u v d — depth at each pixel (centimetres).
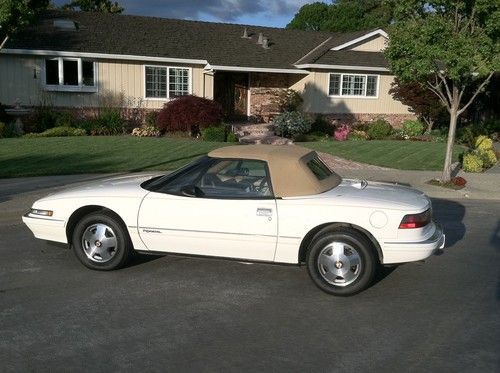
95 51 2269
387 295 619
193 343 488
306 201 615
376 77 2702
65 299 589
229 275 679
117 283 642
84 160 1507
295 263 626
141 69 2381
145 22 2659
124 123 2311
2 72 2186
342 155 1805
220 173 646
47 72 2252
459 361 459
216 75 2633
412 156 1798
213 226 631
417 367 448
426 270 716
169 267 705
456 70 1171
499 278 688
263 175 632
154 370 438
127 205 658
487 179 1457
